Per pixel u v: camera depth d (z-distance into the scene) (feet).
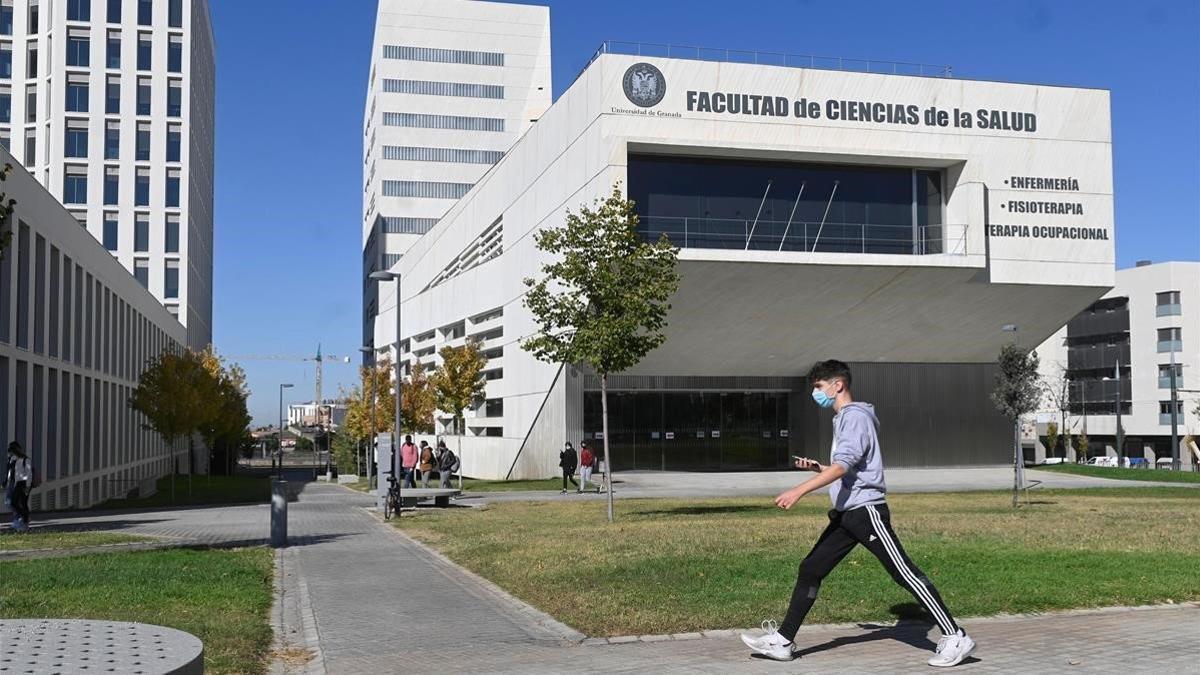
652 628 27.73
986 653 23.84
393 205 353.31
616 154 130.62
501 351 184.75
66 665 15.39
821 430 162.40
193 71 236.84
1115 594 31.73
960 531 53.67
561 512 83.05
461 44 362.33
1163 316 269.44
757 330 146.61
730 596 31.78
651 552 43.91
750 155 136.77
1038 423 300.40
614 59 132.57
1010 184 144.25
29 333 103.81
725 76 135.85
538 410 160.45
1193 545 45.55
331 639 27.76
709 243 137.08
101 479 145.38
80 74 220.84
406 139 356.18
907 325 151.02
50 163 219.82
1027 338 159.33
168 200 224.94
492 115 362.33
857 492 22.82
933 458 167.53
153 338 196.95
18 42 219.61
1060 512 72.49
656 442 159.43
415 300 258.78
